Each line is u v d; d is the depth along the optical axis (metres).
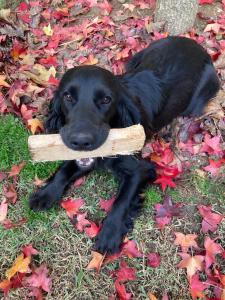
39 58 0.93
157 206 0.69
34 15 1.02
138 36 0.96
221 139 0.79
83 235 0.67
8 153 0.75
